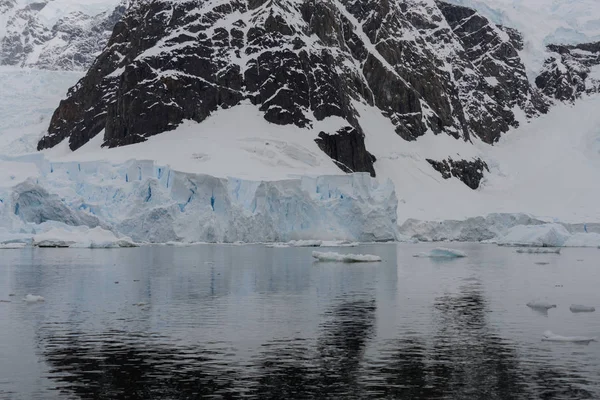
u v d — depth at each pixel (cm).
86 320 5469
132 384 3797
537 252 13912
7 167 17250
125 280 8025
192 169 16725
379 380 3856
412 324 5322
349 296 6800
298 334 4959
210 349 4519
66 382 3834
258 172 17238
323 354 4391
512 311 5941
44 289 7250
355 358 4300
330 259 10788
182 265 9894
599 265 10650
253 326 5234
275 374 3969
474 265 10544
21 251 12481
